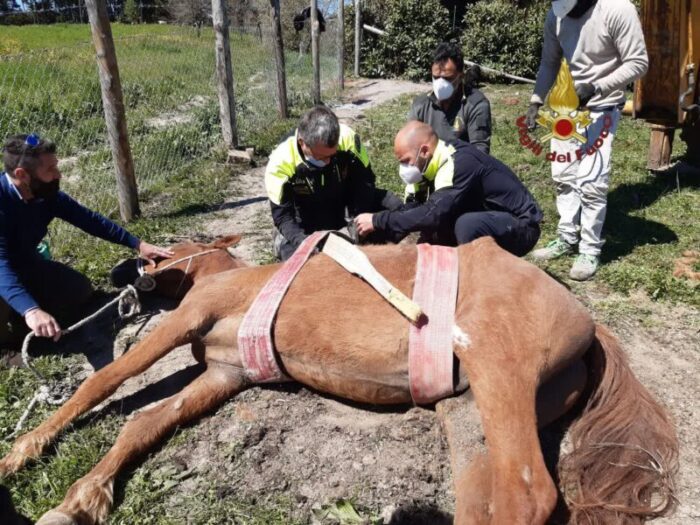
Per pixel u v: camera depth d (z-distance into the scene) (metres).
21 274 4.24
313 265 3.48
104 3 5.77
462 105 5.34
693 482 3.08
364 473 3.09
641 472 2.79
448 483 3.06
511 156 8.59
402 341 3.10
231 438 3.29
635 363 4.04
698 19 6.68
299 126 4.09
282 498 2.96
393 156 8.55
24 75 9.79
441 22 17.86
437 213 4.02
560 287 3.19
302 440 3.28
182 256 4.37
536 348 2.90
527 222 4.27
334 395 3.56
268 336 3.30
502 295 3.04
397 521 2.84
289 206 4.43
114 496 2.98
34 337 4.22
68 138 8.80
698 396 3.73
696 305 4.72
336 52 17.42
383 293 3.16
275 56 11.23
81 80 10.31
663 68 6.92
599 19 4.92
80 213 4.32
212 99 11.46
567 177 5.36
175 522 2.84
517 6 19.30
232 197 7.25
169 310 4.54
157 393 3.69
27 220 4.05
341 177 4.53
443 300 3.11
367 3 18.92
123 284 4.39
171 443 3.28
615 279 5.09
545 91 5.48
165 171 7.90
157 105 10.94
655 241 5.84
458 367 3.05
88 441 3.28
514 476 2.52
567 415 3.38
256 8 15.00
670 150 7.85
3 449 3.27
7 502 2.37
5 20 16.27
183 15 20.64
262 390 3.61
